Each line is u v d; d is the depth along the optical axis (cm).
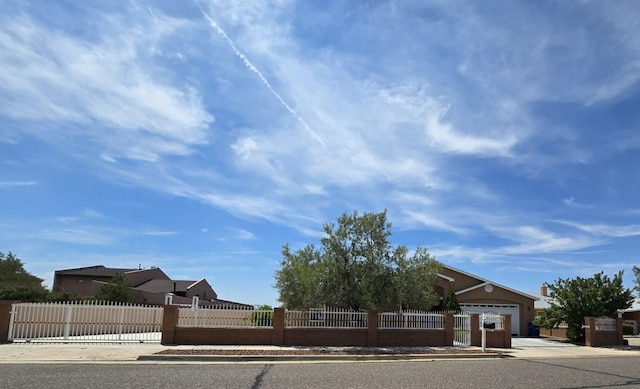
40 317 1811
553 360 1772
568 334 2755
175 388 952
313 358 1558
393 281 2138
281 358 1521
